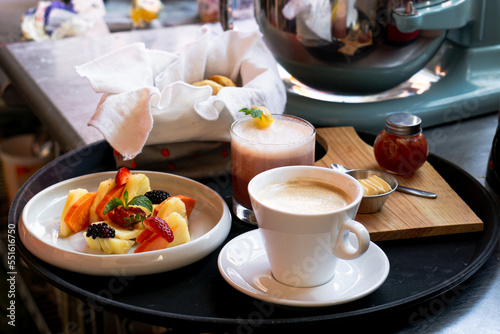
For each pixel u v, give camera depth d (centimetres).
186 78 110
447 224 93
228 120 101
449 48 125
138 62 104
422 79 127
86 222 94
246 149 93
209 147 105
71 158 108
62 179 106
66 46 166
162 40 167
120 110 97
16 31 207
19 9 236
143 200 94
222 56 112
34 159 203
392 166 102
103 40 171
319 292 83
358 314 79
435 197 98
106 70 103
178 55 110
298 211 81
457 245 92
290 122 98
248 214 96
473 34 119
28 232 90
